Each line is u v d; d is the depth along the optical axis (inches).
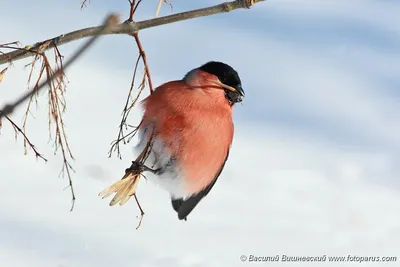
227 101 331.0
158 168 322.0
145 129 315.9
